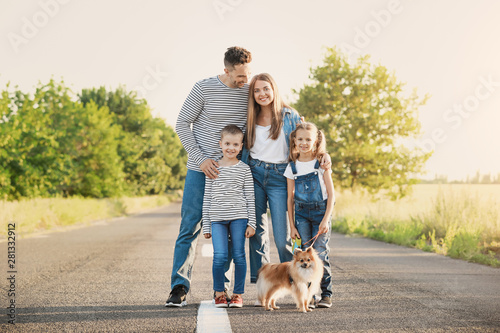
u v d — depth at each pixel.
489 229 9.85
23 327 3.68
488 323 3.77
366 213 16.22
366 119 25.06
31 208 15.47
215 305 4.52
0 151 21.53
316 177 4.73
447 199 11.48
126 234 13.08
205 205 4.65
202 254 8.78
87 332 3.54
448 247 8.83
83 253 8.64
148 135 55.94
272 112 4.74
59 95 32.03
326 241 4.73
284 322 3.86
